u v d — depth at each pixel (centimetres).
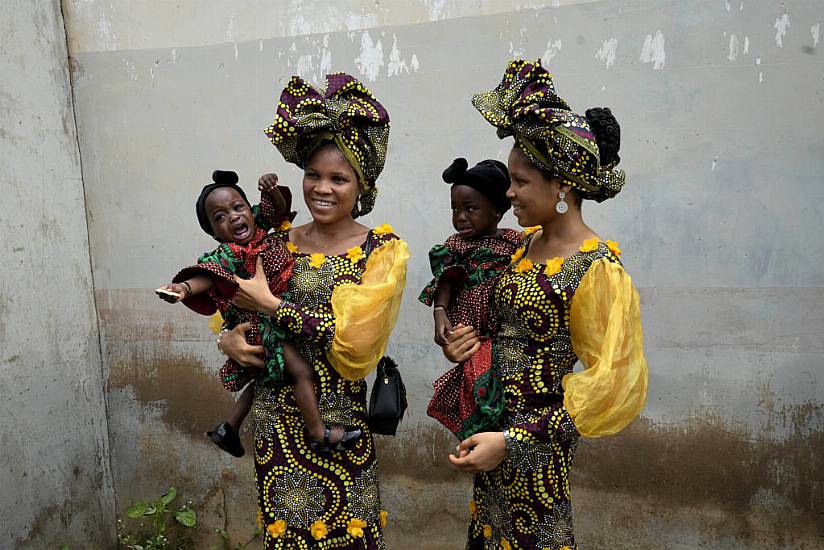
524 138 202
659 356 292
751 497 289
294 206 327
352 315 214
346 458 230
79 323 346
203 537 361
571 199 211
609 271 197
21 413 312
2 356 303
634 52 279
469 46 295
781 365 280
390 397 235
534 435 205
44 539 324
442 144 304
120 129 343
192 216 341
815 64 264
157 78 335
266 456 229
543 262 214
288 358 222
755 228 277
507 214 301
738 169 276
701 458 293
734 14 269
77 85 344
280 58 318
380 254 228
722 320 284
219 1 322
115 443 365
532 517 215
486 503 230
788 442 282
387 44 304
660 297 289
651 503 301
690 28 273
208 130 332
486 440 206
